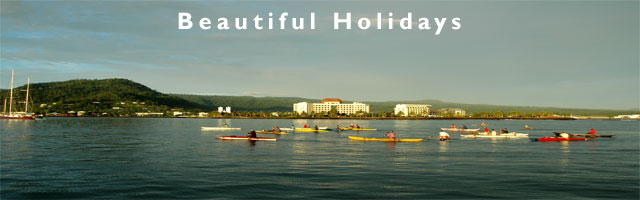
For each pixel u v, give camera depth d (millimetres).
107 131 104125
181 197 25594
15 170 35219
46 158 43406
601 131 137375
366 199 25156
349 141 70875
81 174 33188
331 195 26125
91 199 25203
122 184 29266
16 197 25656
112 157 44438
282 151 51688
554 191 27391
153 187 28234
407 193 26688
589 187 28641
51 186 28578
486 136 85188
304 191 27172
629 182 30516
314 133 103688
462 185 29156
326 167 37406
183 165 38344
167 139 73250
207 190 27406
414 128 162500
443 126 197125
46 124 160000
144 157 44531
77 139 72250
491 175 33250
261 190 27438
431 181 30609
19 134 86688
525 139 78250
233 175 32875
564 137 76312
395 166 38219
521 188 28250
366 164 39531
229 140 70688
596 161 42781
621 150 55656
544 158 45406
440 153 50312
